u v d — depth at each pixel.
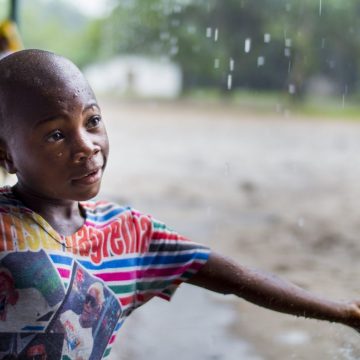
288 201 8.47
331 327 3.55
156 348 3.44
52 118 1.69
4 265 1.71
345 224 6.83
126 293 1.88
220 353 3.39
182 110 30.20
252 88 37.25
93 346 1.80
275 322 3.84
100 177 1.76
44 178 1.72
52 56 1.76
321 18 32.12
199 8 33.97
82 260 1.80
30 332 1.72
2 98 1.74
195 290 4.49
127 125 21.95
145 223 1.93
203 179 10.48
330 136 19.83
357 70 35.41
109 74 44.03
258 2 32.47
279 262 5.10
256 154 14.62
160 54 38.19
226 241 6.00
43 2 78.62
